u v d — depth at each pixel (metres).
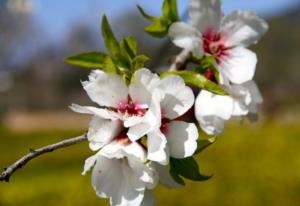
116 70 0.24
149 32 0.27
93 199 1.00
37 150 0.23
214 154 1.31
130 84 0.23
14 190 1.07
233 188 1.05
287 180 1.04
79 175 1.19
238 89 0.26
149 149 0.22
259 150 1.32
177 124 0.23
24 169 1.67
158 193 1.01
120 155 0.22
